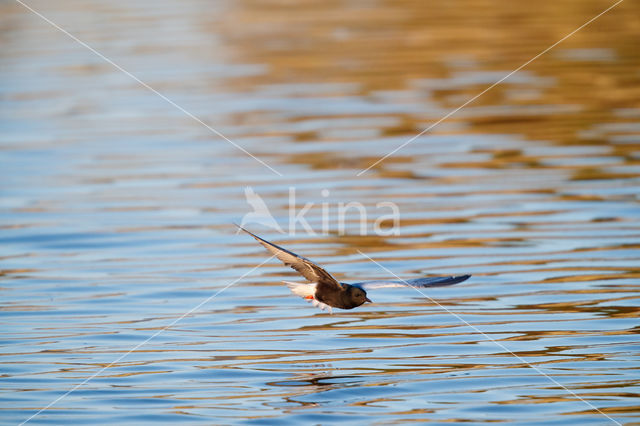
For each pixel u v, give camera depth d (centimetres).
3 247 2352
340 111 3534
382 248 2311
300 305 1986
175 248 2339
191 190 2781
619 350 1692
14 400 1544
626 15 4859
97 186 2834
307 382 1592
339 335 1816
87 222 2528
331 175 2867
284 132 3312
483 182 2775
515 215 2508
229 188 2784
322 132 3297
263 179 2853
